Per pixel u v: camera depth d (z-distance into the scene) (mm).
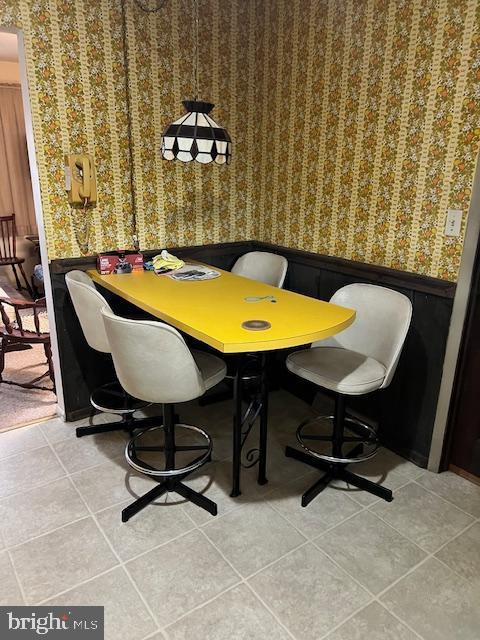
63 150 2539
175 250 3084
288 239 3141
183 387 1844
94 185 2637
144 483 2277
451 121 2092
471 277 2086
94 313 2215
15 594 1668
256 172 3307
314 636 1522
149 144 2834
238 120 3164
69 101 2498
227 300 2234
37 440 2633
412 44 2195
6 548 1870
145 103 2758
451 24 2027
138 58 2672
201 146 2096
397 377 2479
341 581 1731
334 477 2293
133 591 1682
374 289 2270
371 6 2346
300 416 2943
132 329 1700
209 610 1612
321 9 2609
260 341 1689
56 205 2584
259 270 3072
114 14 2539
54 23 2369
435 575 1766
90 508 2102
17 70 5145
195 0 2793
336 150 2682
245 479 2312
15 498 2158
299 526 2006
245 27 3025
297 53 2809
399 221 2404
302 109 2852
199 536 1941
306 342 1778
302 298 2295
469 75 1994
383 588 1705
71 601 1642
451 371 2215
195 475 2340
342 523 2025
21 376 3545
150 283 2527
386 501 2166
